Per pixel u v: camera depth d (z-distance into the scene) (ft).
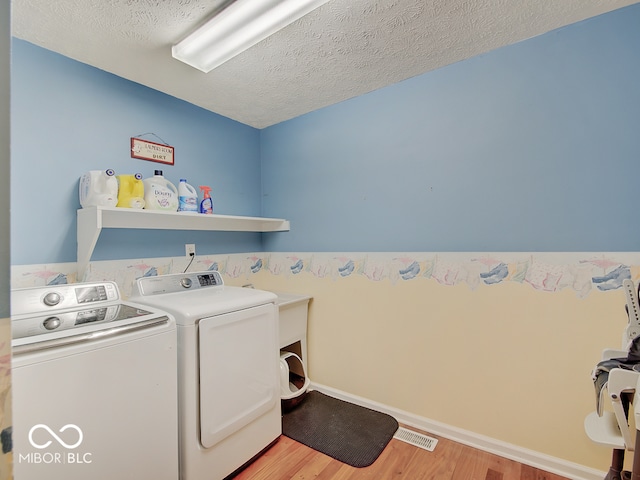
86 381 3.71
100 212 5.36
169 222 7.19
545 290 5.43
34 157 5.41
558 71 5.31
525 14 4.91
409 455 5.84
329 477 5.34
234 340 5.36
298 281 8.72
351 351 7.73
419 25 5.10
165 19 4.82
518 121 5.66
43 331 3.90
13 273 5.22
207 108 8.09
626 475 3.83
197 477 4.79
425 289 6.64
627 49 4.80
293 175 8.83
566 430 5.27
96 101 6.16
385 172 7.18
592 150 5.06
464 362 6.20
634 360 3.61
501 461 5.65
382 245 7.25
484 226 6.00
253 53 5.78
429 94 6.57
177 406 4.69
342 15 4.82
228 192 8.68
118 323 4.19
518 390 5.67
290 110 8.29
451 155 6.33
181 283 6.49
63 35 5.18
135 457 4.13
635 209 4.76
